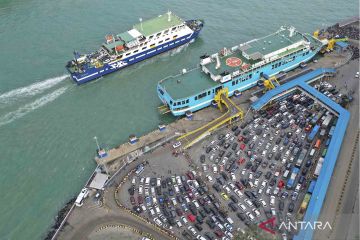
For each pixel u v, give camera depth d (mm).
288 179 132000
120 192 130375
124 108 165750
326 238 113688
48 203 131125
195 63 189000
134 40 182625
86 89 175500
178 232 118375
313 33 199750
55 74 181250
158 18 195375
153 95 171750
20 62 187500
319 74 168000
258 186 130000
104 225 121312
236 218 121375
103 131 155625
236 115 151875
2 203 131250
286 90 161625
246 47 172250
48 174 140125
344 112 148125
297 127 149375
